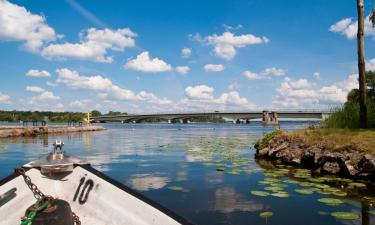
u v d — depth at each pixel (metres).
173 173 10.06
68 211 3.64
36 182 4.25
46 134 36.94
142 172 10.34
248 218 5.49
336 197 6.77
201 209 6.00
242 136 32.72
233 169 10.60
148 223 3.55
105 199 4.07
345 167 8.64
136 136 34.88
